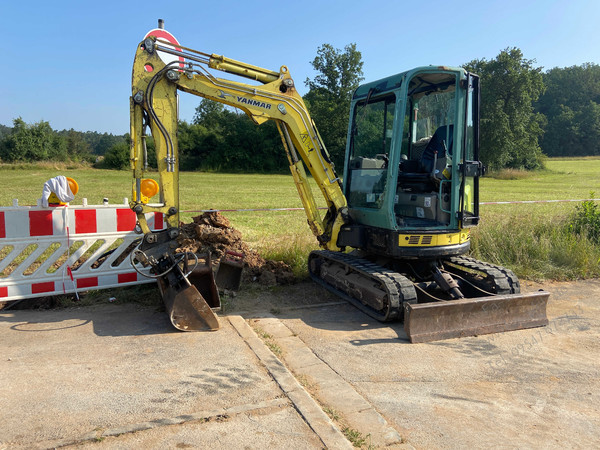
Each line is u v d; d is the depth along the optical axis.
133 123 5.29
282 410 3.45
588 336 5.37
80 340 4.74
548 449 3.17
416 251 5.76
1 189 22.58
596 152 98.19
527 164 56.97
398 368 4.36
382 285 5.64
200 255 5.66
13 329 5.04
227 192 25.64
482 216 10.68
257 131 60.78
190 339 4.80
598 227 9.74
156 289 6.47
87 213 5.98
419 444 3.16
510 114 54.03
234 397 3.62
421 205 6.29
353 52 57.94
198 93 5.56
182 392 3.69
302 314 5.90
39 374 3.95
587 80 104.88
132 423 3.23
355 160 6.84
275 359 4.32
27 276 5.69
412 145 6.88
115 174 43.47
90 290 6.22
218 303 5.50
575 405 3.79
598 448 3.20
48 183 5.75
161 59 5.30
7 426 3.16
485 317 5.34
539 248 8.86
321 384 3.95
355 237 6.35
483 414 3.60
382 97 6.34
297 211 16.06
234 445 3.01
